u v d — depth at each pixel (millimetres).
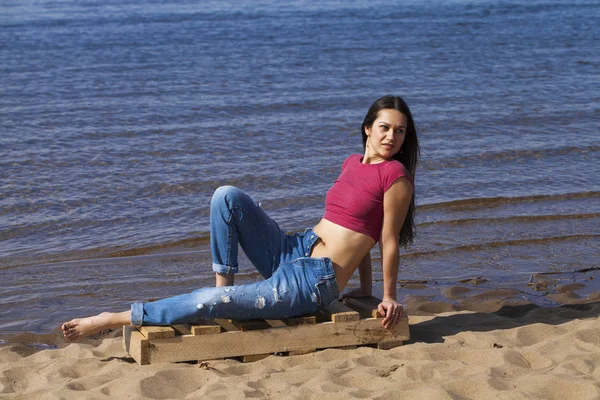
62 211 8406
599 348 4164
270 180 9680
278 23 29469
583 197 9039
